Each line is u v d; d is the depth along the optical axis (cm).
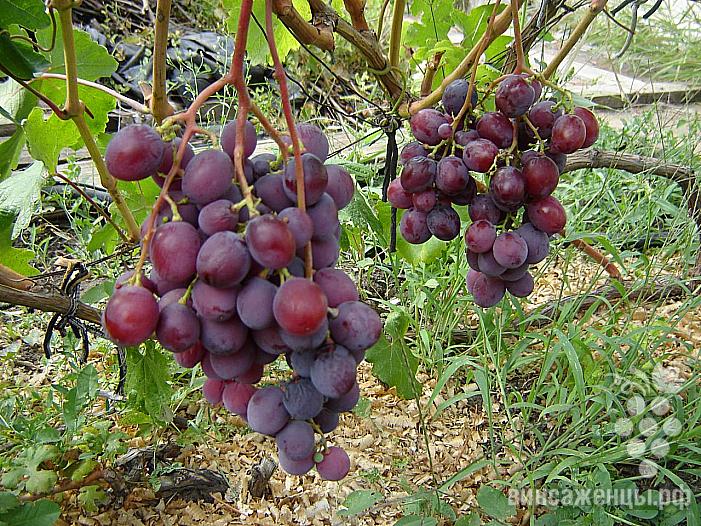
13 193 59
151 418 62
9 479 51
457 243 82
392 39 56
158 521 60
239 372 31
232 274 27
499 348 69
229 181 29
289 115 28
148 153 28
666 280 90
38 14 40
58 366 76
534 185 41
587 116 42
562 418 67
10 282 54
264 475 64
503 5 67
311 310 26
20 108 52
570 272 98
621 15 180
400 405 75
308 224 28
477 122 45
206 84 143
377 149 112
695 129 115
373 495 55
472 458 68
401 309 73
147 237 29
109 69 56
